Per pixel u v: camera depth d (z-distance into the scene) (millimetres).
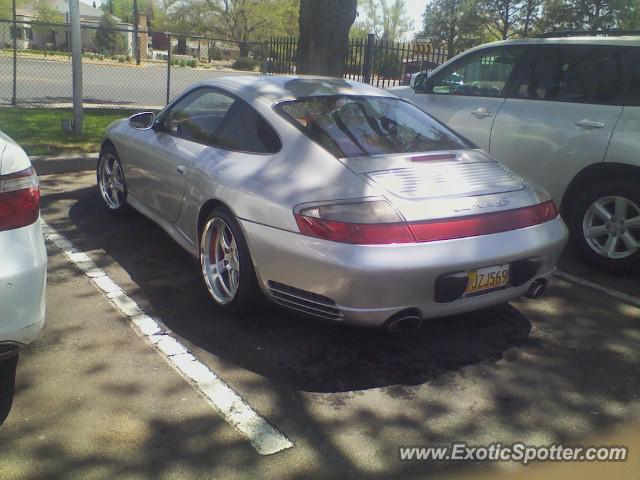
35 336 2752
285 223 3363
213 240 4039
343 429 2900
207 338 3676
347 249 3143
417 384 3322
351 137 3867
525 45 5746
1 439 2693
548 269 3748
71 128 9078
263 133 3969
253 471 2582
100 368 3289
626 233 4930
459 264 3242
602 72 5160
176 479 2512
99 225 5633
